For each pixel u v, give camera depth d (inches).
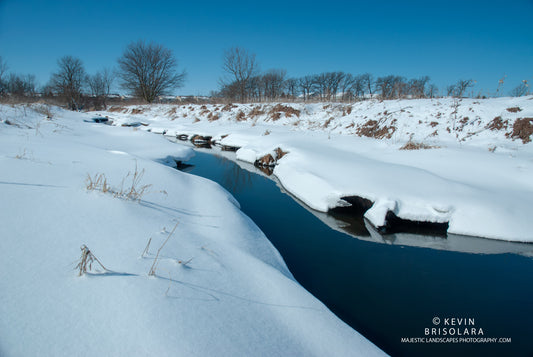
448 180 221.0
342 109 573.9
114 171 181.0
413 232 191.9
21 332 58.4
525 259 157.4
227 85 1167.6
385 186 218.2
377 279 140.9
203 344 65.5
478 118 331.0
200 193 191.8
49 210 108.7
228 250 119.1
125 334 62.6
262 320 82.4
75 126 434.9
